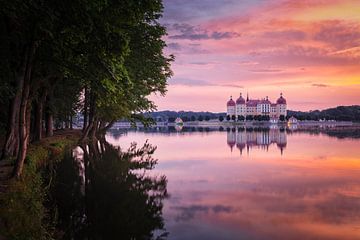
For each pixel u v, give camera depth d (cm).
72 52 1866
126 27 2647
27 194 1487
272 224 1628
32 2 1354
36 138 3509
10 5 1334
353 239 1441
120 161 3681
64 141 4088
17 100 2317
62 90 4134
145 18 3150
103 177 2756
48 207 1816
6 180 1630
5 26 1730
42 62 2156
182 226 1612
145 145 5700
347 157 4206
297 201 2039
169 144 6097
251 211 1839
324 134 9900
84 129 5134
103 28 1641
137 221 1675
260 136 8894
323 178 2778
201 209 1883
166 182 2606
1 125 3306
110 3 1580
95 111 4741
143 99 4200
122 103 3828
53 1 1451
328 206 1923
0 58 1997
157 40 3309
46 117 4384
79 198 2066
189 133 10681
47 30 1462
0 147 2934
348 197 2131
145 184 2525
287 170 3206
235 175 2920
